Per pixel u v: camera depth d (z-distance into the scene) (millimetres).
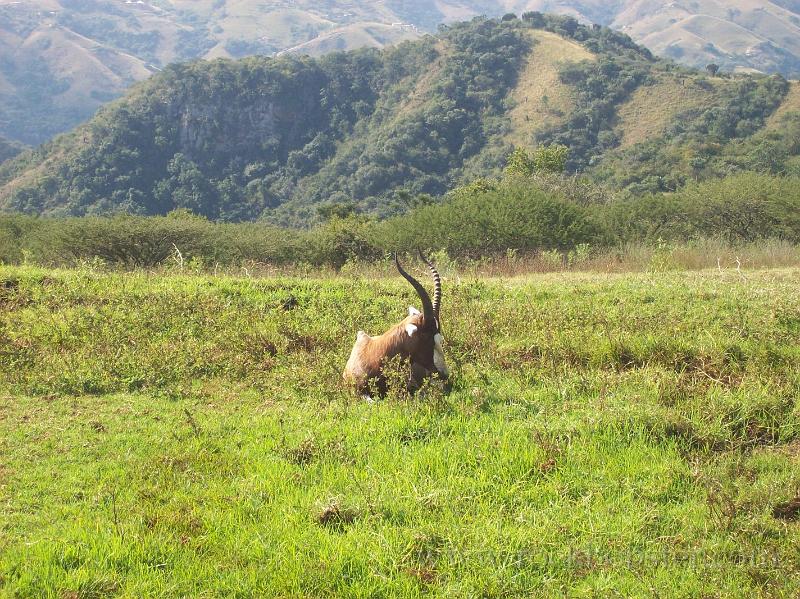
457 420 6902
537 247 23625
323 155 89688
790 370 8062
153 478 6078
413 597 4637
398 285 12984
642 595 4621
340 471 6109
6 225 30734
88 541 5117
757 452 6520
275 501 5680
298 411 7598
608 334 9180
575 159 76375
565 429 6629
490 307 10812
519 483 5867
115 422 7480
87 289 12234
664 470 5988
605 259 17641
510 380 8180
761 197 25766
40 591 4645
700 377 8141
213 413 7707
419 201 38656
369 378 7809
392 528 5254
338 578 4809
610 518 5410
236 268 17719
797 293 11156
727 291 11375
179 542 5152
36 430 7242
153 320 10656
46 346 9789
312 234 28500
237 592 4676
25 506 5715
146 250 23188
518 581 4789
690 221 27203
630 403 7156
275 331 10305
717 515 5391
